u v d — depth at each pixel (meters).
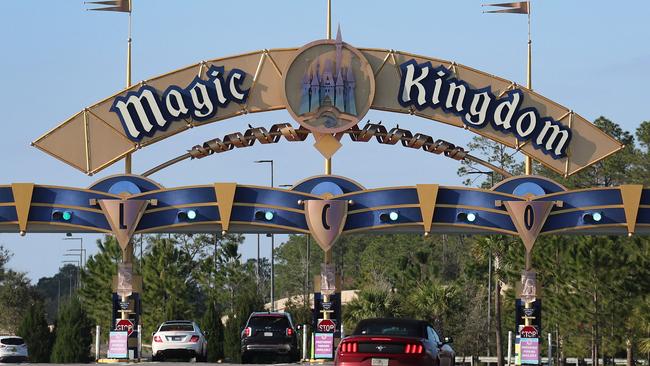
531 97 46.31
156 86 45.72
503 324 89.19
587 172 110.25
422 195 44.09
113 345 44.38
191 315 93.69
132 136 45.50
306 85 45.38
